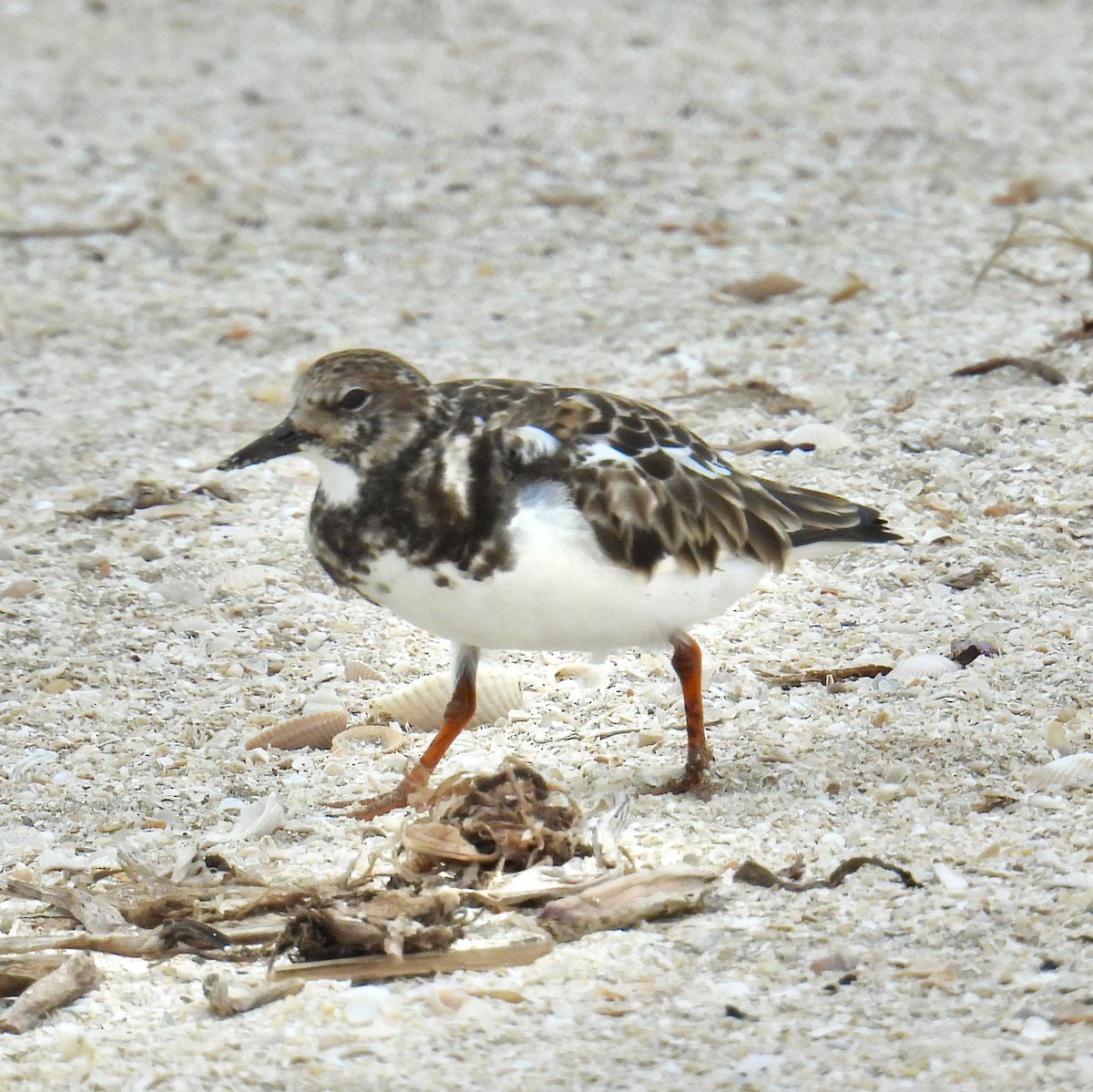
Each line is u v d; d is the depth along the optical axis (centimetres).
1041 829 881
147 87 2522
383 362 888
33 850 912
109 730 1052
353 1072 709
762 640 1132
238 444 1479
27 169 2166
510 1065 710
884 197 2048
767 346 1631
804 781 952
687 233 1955
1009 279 1767
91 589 1227
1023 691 1039
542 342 1670
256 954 814
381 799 957
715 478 939
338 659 1143
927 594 1178
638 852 880
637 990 764
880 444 1394
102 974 797
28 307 1791
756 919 818
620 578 883
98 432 1503
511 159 2208
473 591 880
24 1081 711
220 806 966
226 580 1235
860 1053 708
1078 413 1425
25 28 2808
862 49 2716
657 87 2516
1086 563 1205
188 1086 703
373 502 886
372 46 2752
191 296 1820
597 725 1048
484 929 826
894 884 837
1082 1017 721
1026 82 2522
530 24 2875
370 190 2112
